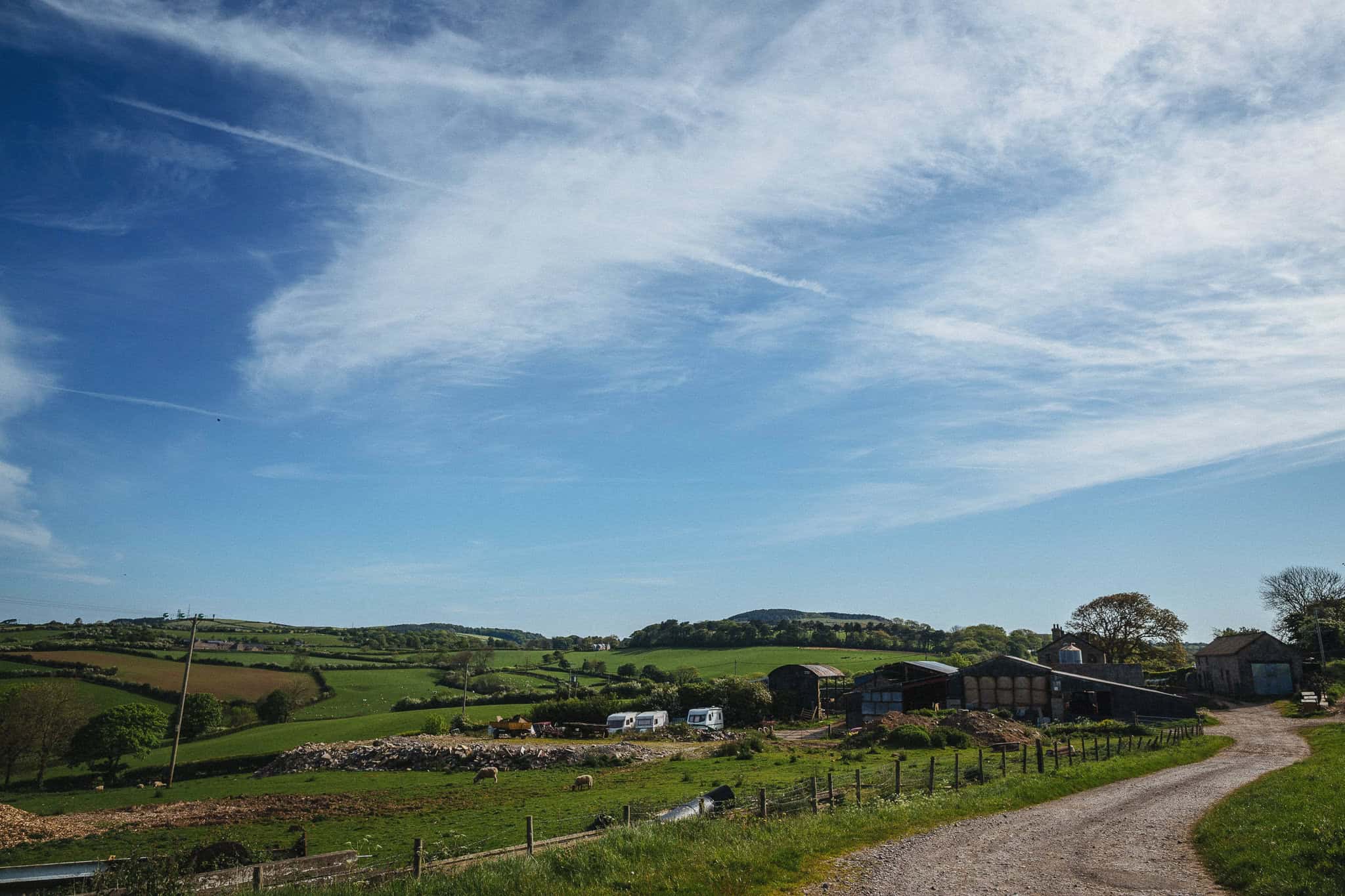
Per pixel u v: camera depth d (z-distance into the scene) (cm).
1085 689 8512
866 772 4438
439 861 2506
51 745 8419
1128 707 8294
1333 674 9225
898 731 6300
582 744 8006
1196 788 3434
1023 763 3884
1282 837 2027
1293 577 12162
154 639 15025
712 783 4766
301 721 11388
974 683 8975
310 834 4375
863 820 2530
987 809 2870
